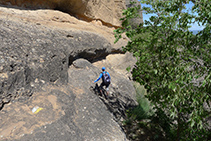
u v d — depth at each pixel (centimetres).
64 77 480
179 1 253
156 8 313
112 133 371
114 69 977
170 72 279
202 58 319
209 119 448
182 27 263
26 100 315
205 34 275
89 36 820
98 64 896
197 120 266
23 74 339
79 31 784
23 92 321
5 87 293
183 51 309
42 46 462
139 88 865
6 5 638
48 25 671
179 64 281
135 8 335
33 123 269
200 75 288
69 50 595
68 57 569
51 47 492
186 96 291
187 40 288
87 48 747
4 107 279
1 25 437
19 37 433
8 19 510
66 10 980
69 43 634
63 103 356
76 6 962
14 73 321
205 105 446
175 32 269
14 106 290
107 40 999
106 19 1266
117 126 420
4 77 299
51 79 417
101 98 532
